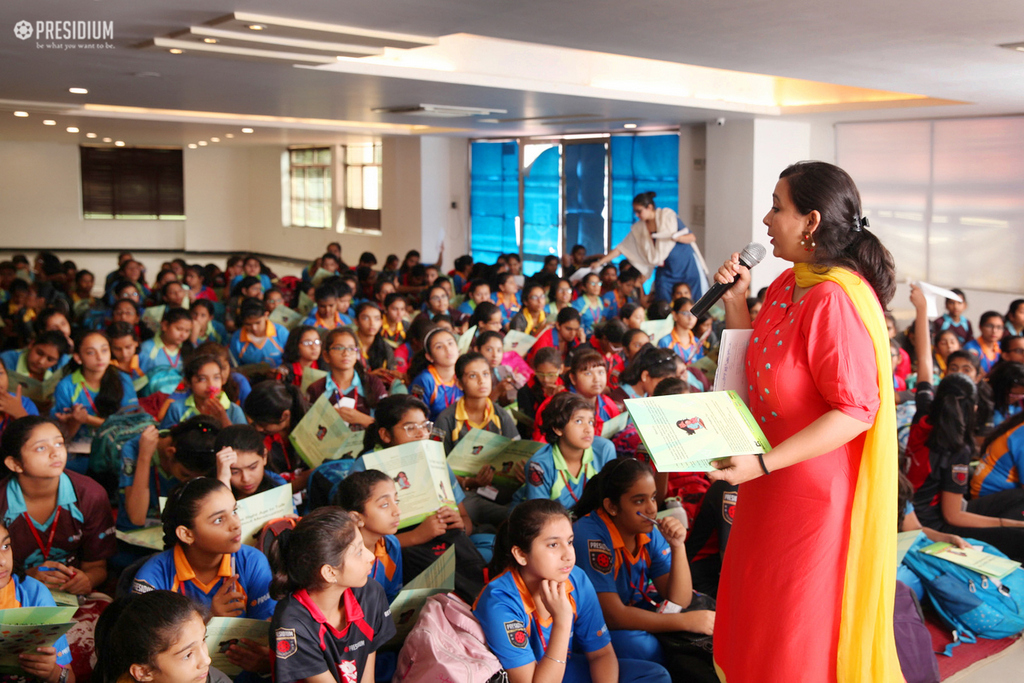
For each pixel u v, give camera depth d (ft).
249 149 67.77
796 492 5.67
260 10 13.55
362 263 36.06
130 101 28.48
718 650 6.39
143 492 10.85
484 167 46.70
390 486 8.84
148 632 5.95
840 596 5.62
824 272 5.49
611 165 40.47
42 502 9.46
